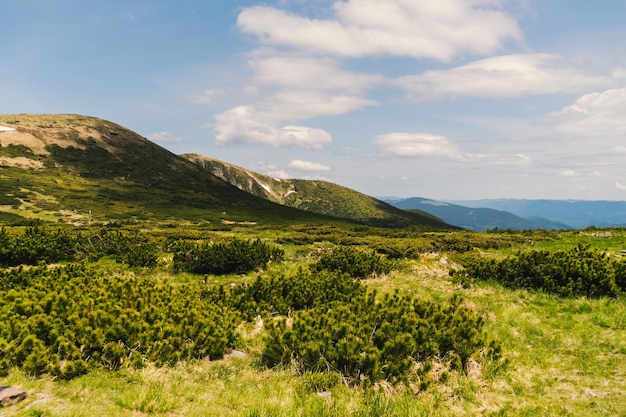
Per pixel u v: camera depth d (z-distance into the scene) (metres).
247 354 9.40
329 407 6.55
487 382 8.02
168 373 7.75
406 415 6.46
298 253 25.62
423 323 9.20
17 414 5.45
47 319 8.27
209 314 10.25
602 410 6.73
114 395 6.43
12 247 19.84
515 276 16.55
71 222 71.19
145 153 160.50
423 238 32.81
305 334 8.70
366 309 10.63
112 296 10.82
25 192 92.38
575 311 12.73
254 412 6.16
